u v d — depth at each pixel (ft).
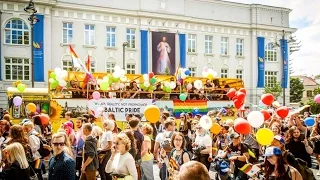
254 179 21.47
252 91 144.97
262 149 29.71
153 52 124.88
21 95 52.31
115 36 120.88
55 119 52.29
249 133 28.60
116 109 54.80
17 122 51.67
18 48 104.78
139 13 122.52
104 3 118.62
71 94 56.54
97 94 51.85
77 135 32.45
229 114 65.98
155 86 63.77
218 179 27.96
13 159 18.38
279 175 17.42
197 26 135.23
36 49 105.91
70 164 17.42
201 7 136.77
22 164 18.38
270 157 17.66
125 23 121.90
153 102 57.57
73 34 113.70
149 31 125.49
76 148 31.86
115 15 120.26
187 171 9.43
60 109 52.70
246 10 146.20
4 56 102.99
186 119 39.27
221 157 26.50
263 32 147.64
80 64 60.75
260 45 146.20
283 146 21.67
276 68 150.51
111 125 29.78
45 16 107.76
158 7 127.13
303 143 28.40
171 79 69.97
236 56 143.23
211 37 138.92
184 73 65.87
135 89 61.21
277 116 38.55
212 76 68.08
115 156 20.35
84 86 57.16
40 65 106.52
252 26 145.07
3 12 102.58
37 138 28.19
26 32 105.91
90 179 25.98
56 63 110.93
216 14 139.74
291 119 35.65
